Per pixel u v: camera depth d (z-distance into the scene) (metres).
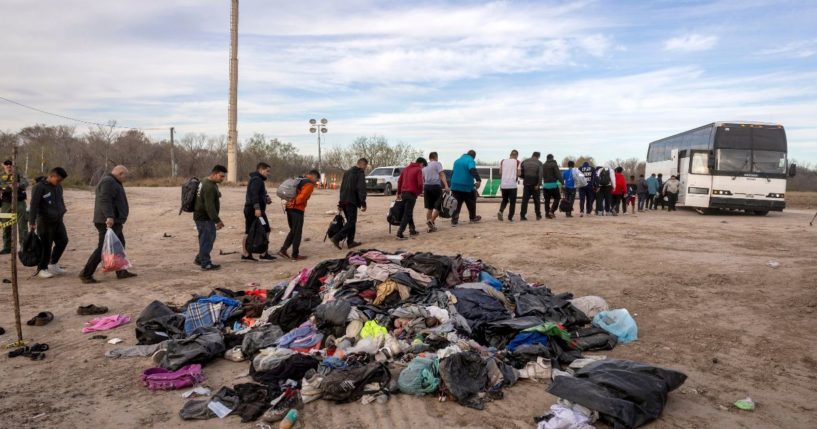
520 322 5.70
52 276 9.47
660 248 10.62
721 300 7.00
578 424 3.89
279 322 6.09
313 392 4.53
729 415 4.13
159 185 42.00
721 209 22.42
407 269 6.95
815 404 4.28
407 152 61.88
